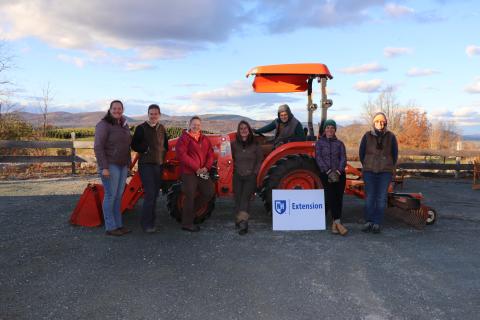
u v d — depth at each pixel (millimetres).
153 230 5246
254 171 5434
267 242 4949
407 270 4090
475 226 5969
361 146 5602
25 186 8820
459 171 11820
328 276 3896
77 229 5375
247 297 3420
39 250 4512
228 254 4465
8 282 3658
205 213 5703
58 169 11453
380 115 5457
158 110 5207
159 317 3064
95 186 5699
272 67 6168
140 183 5641
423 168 11828
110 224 5094
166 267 4055
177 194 5547
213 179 5801
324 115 6309
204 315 3105
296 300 3381
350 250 4688
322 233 5426
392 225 5941
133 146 5164
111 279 3746
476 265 4277
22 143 10664
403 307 3285
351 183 6332
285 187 5910
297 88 7074
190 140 5246
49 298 3354
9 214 6164
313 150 6070
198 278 3795
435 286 3709
